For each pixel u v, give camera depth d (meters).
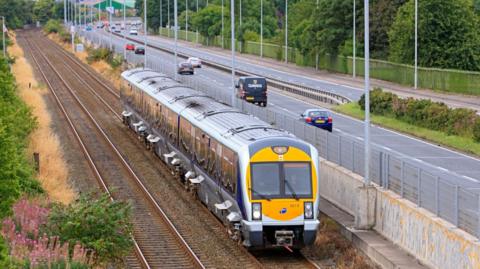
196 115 42.34
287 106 84.19
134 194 43.19
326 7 125.31
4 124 30.47
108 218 28.41
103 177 47.84
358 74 118.94
